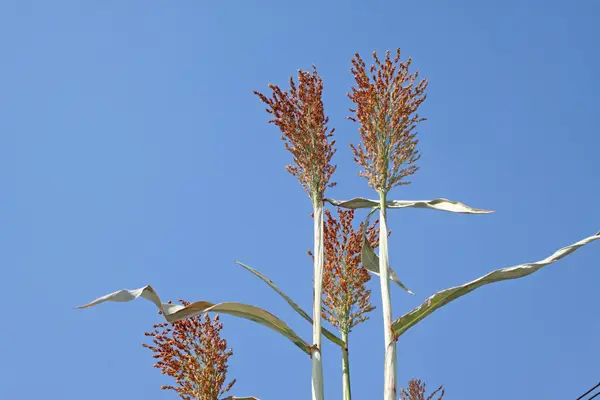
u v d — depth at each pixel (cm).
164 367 236
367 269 257
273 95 244
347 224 259
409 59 244
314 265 238
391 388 221
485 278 227
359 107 243
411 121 242
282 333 229
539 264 226
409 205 248
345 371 240
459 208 243
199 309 226
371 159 242
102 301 217
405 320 228
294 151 245
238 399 232
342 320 253
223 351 239
